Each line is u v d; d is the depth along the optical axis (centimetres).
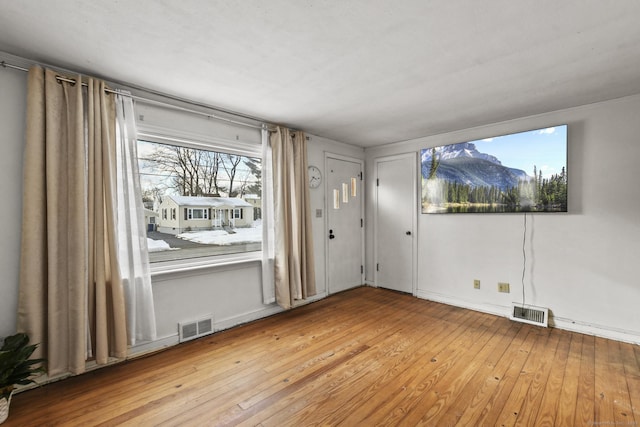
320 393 199
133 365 235
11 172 197
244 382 212
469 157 365
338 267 443
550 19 159
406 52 193
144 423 172
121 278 229
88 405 187
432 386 205
